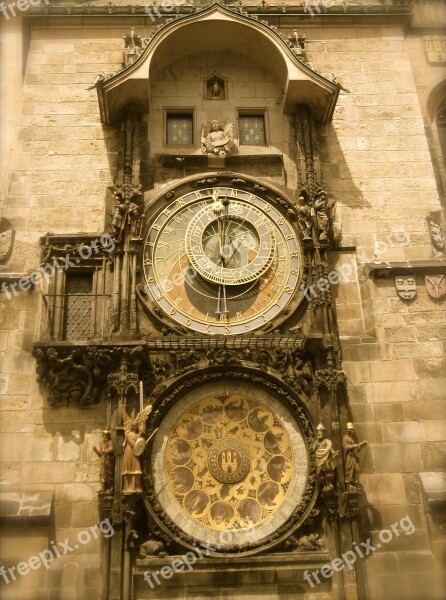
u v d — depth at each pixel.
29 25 20.41
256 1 21.67
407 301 17.55
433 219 18.81
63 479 15.55
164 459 15.50
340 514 14.96
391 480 15.87
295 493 15.38
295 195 18.22
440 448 16.19
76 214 18.20
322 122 19.42
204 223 17.75
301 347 16.47
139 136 18.53
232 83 19.86
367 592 14.61
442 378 16.84
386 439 16.23
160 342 16.23
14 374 16.36
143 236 17.53
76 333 17.02
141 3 21.19
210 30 19.22
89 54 20.17
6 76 19.55
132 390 15.66
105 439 15.16
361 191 18.98
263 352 16.39
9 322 16.84
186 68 19.89
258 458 15.78
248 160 18.80
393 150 19.52
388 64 20.62
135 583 14.44
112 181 18.61
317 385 15.98
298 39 20.11
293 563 14.73
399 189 19.06
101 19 20.52
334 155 19.36
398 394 16.64
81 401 16.06
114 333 16.36
